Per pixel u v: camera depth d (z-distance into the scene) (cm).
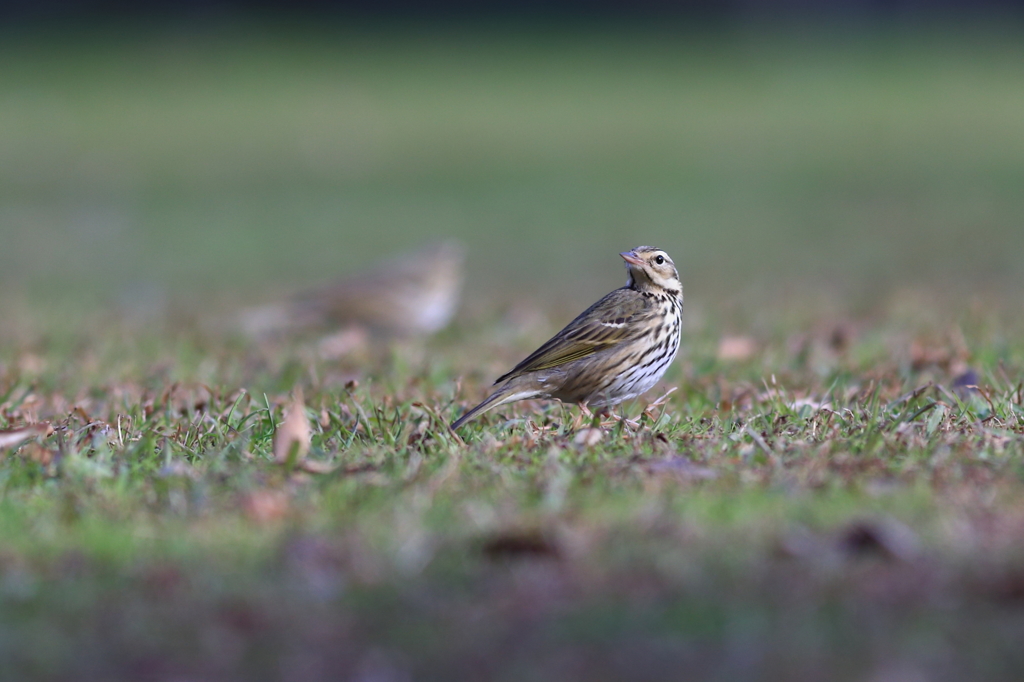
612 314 1103
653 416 1054
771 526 729
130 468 878
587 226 3434
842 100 5675
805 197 3806
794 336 1555
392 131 5100
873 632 616
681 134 4981
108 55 6750
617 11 8200
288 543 721
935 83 6034
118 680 598
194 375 1345
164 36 7219
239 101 5750
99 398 1233
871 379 1186
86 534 745
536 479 818
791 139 4834
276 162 4525
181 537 739
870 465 834
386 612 648
